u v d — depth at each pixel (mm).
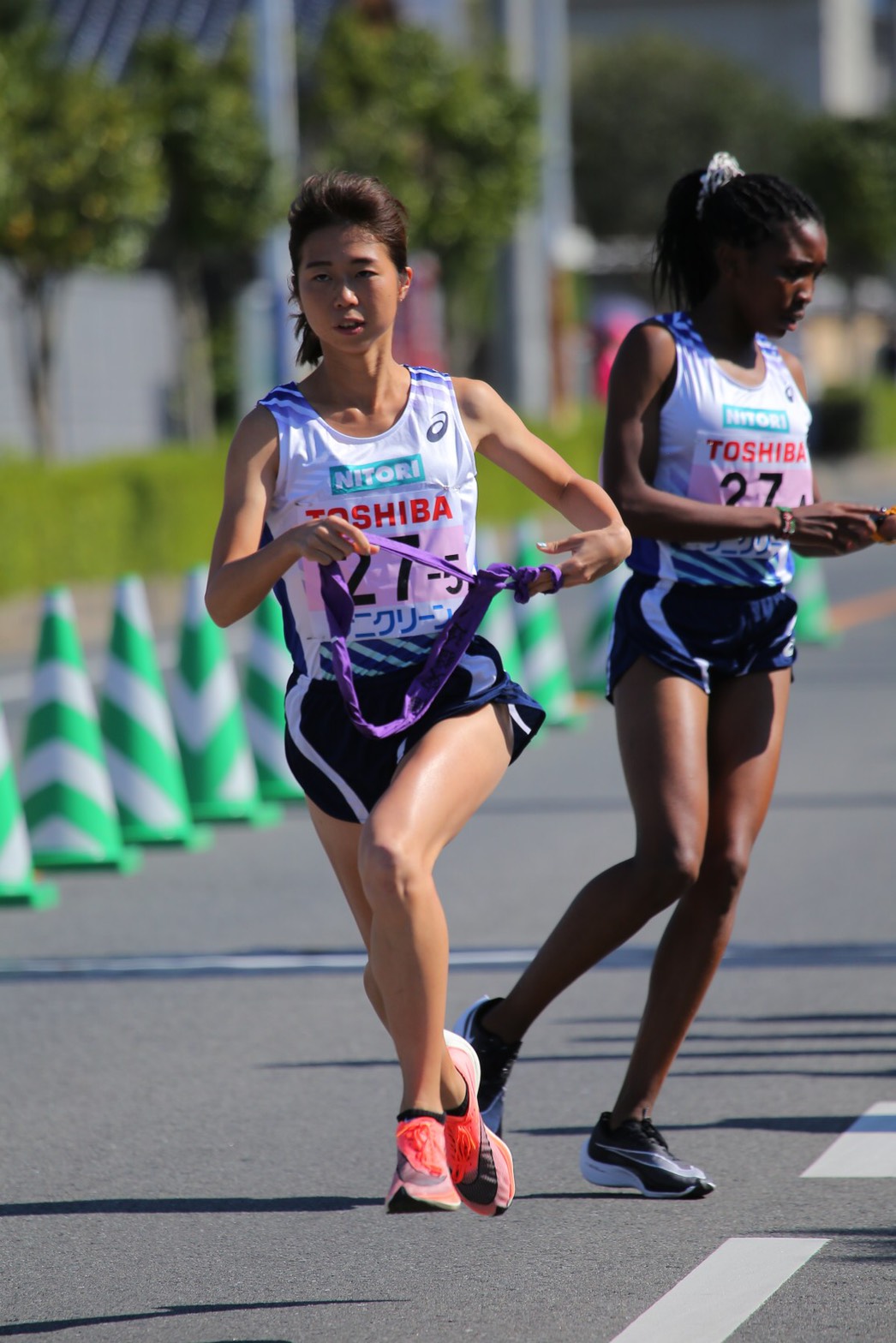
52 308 88188
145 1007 24969
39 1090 21609
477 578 15000
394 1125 20156
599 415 131875
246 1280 15898
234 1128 20141
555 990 17625
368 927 15719
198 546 78125
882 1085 20750
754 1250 16156
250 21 107438
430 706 14969
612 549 15195
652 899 17000
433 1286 15633
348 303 14750
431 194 112562
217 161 91875
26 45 83750
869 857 32344
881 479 132750
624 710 17625
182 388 114875
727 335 18219
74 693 33750
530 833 35531
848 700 49125
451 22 137250
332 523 14070
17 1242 17016
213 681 37469
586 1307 15016
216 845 35469
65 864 33312
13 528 67750
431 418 15141
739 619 17766
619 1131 17594
